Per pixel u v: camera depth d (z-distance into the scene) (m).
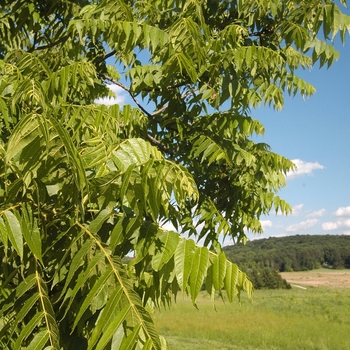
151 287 2.20
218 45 3.69
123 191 1.74
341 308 32.91
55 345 1.68
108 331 1.59
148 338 1.63
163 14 4.35
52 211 2.06
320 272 92.00
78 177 1.79
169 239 1.90
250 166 4.42
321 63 3.78
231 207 4.65
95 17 3.90
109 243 2.02
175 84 4.42
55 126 1.69
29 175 1.86
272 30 4.28
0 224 1.70
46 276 2.12
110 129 3.00
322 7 3.50
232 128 3.94
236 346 19.22
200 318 25.62
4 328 1.90
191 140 4.31
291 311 30.77
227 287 1.90
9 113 2.60
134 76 4.28
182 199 1.97
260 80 4.22
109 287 1.79
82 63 3.06
